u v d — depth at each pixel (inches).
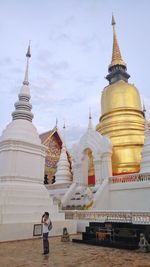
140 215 499.5
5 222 456.8
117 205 722.2
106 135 983.6
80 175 960.3
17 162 559.8
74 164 996.6
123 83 1142.3
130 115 1031.0
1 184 533.0
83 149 976.3
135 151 896.9
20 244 418.0
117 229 419.8
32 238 478.9
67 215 638.5
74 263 282.5
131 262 287.4
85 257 315.0
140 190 684.7
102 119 1111.0
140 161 823.7
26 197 527.2
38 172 593.0
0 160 571.8
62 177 1071.6
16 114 642.2
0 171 559.8
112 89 1126.4
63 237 454.9
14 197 507.2
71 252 348.5
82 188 853.8
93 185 902.4
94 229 449.1
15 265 272.8
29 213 502.6
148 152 786.8
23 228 470.9
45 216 358.6
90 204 693.9
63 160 1118.4
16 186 529.7
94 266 269.1
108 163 876.6
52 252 348.5
